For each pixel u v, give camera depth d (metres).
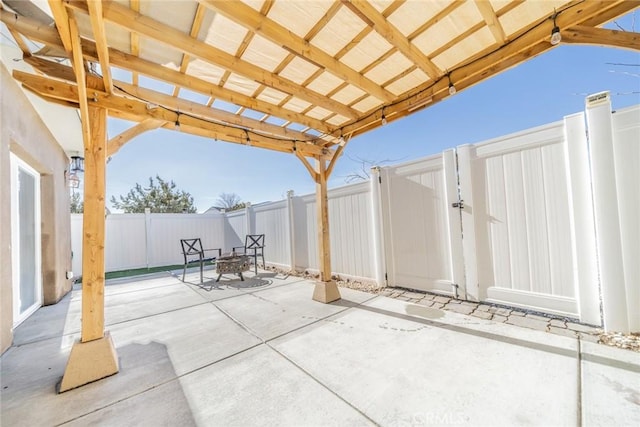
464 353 2.25
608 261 2.45
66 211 5.32
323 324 3.07
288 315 3.43
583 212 2.66
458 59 2.36
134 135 2.67
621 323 2.39
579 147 2.67
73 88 2.20
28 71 2.88
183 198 15.98
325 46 2.13
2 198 2.65
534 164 3.00
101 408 1.76
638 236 2.34
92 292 2.15
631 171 2.36
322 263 4.07
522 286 3.12
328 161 4.40
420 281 4.13
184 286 5.40
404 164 4.29
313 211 6.06
